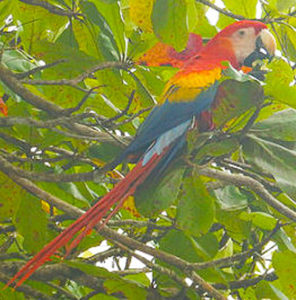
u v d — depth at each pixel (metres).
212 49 7.77
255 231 7.80
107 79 7.14
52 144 7.17
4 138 7.38
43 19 7.73
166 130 6.25
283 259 6.76
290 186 5.91
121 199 5.85
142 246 6.65
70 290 7.93
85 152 7.38
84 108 7.53
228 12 7.96
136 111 7.39
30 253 7.37
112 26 6.93
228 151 5.97
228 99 5.82
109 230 6.66
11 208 7.34
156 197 6.03
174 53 7.20
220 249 7.86
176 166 6.06
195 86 6.38
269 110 6.28
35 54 6.92
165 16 6.28
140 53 6.95
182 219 6.04
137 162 6.33
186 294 6.66
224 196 7.32
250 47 7.80
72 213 6.73
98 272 6.53
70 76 7.22
